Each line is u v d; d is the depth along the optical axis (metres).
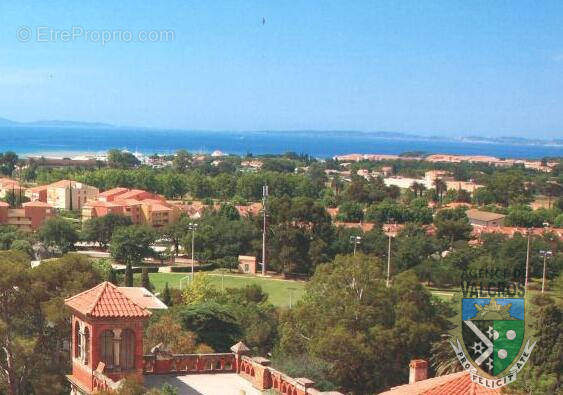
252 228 160.88
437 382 27.38
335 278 57.81
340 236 154.00
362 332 52.94
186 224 169.12
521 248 142.62
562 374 40.75
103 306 27.67
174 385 28.70
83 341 28.28
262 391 27.98
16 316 37.16
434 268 135.88
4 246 152.75
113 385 25.45
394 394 27.12
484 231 186.00
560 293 98.81
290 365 44.44
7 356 35.25
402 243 153.00
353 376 51.47
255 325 66.25
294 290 130.38
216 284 133.88
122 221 174.00
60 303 35.12
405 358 55.81
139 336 27.80
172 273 145.62
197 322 63.16
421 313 57.50
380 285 58.16
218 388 28.45
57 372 35.38
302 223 150.75
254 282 140.12
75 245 175.12
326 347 50.03
